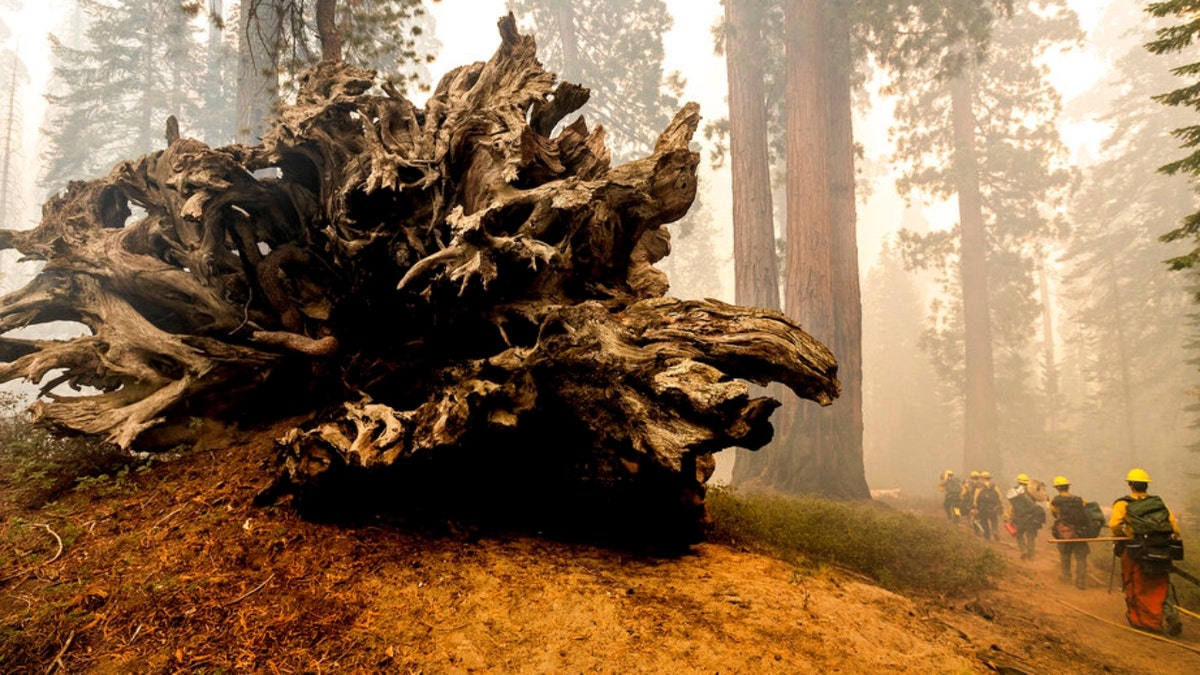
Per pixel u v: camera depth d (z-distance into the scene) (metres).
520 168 5.56
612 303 5.69
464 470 4.79
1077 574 7.79
